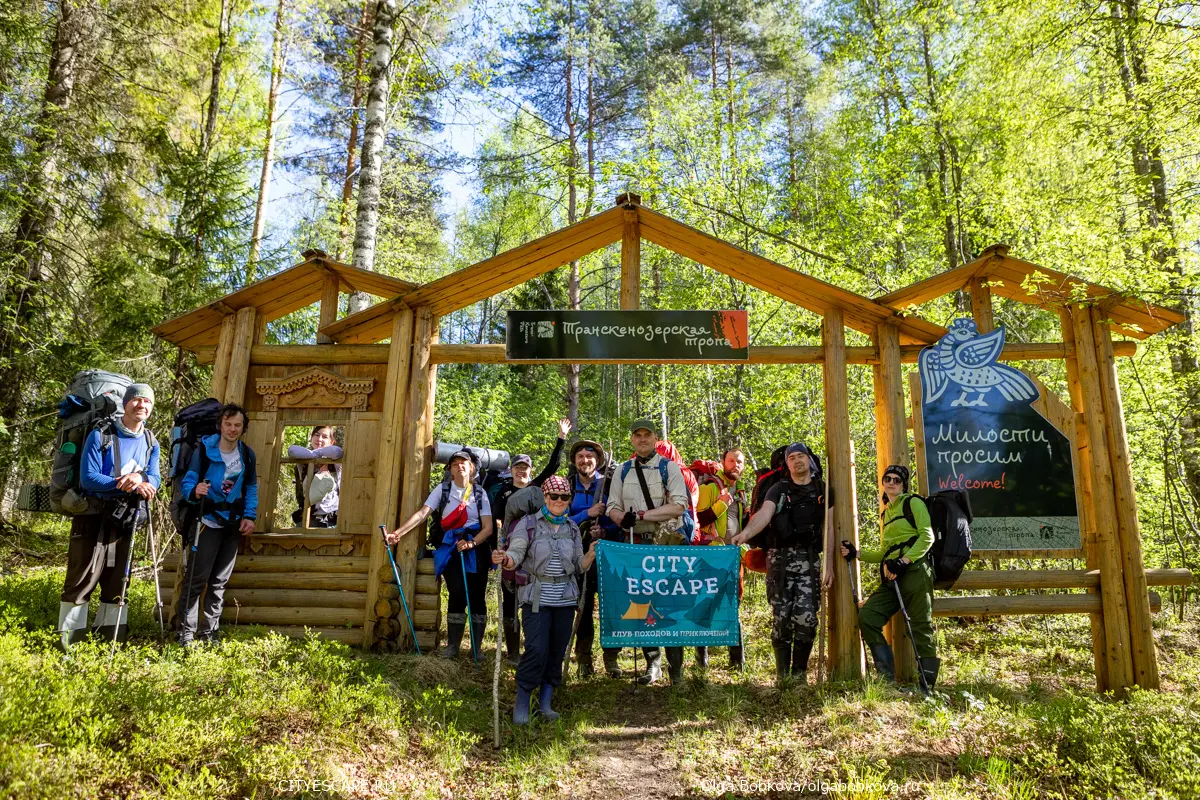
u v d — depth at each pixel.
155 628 6.00
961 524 5.66
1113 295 6.23
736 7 18.77
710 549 5.71
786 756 4.34
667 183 12.38
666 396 15.91
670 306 14.25
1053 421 6.26
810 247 12.44
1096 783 3.74
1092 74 10.09
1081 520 6.09
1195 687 5.81
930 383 6.47
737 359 6.38
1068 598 6.02
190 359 9.76
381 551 6.15
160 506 9.05
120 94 11.66
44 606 6.07
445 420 15.07
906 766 4.09
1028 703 5.30
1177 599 9.89
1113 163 9.12
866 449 12.12
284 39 14.13
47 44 10.73
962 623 8.55
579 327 6.41
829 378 6.39
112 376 5.38
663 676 6.10
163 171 10.62
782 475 6.16
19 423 9.28
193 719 3.70
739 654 6.38
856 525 6.12
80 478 5.00
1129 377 9.50
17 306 9.34
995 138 11.59
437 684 5.29
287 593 6.24
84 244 10.62
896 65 12.59
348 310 9.38
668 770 4.27
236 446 5.65
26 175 9.79
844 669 5.80
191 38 12.58
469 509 6.07
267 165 14.07
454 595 6.01
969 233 11.84
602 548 5.60
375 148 9.47
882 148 12.34
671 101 13.62
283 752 3.59
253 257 10.77
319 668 4.88
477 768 4.22
